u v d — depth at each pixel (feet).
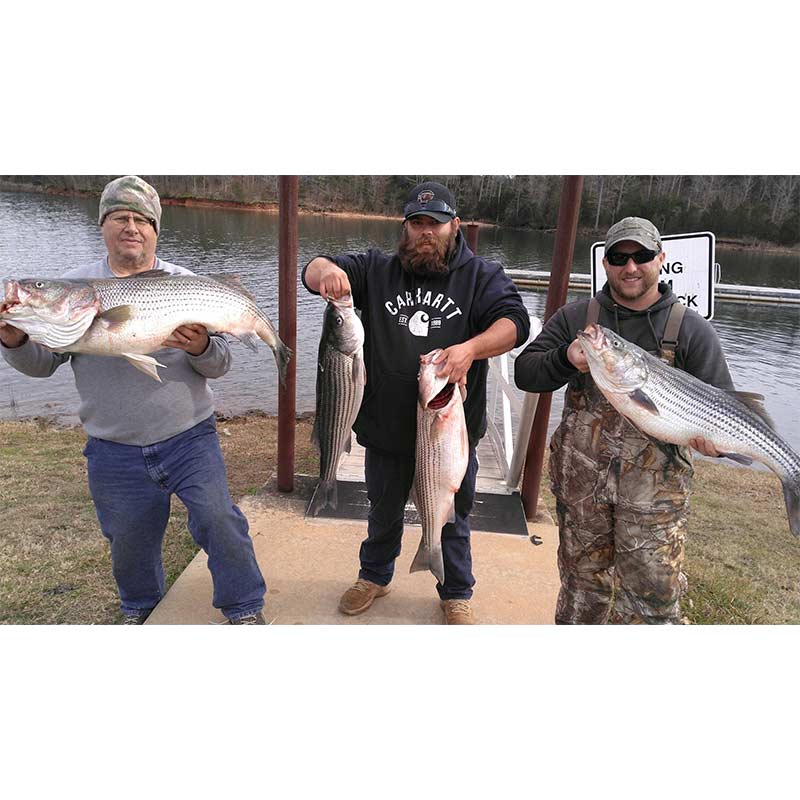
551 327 10.07
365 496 16.87
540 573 13.85
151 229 10.39
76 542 14.83
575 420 9.73
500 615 12.39
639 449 9.22
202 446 10.53
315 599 12.63
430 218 9.79
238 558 10.61
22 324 9.08
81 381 10.26
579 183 13.98
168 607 12.14
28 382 33.09
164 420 10.23
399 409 10.57
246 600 10.77
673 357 9.39
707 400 9.10
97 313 9.35
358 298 10.85
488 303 10.17
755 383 31.12
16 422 26.73
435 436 9.43
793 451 9.35
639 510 9.21
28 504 16.92
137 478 10.43
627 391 8.79
